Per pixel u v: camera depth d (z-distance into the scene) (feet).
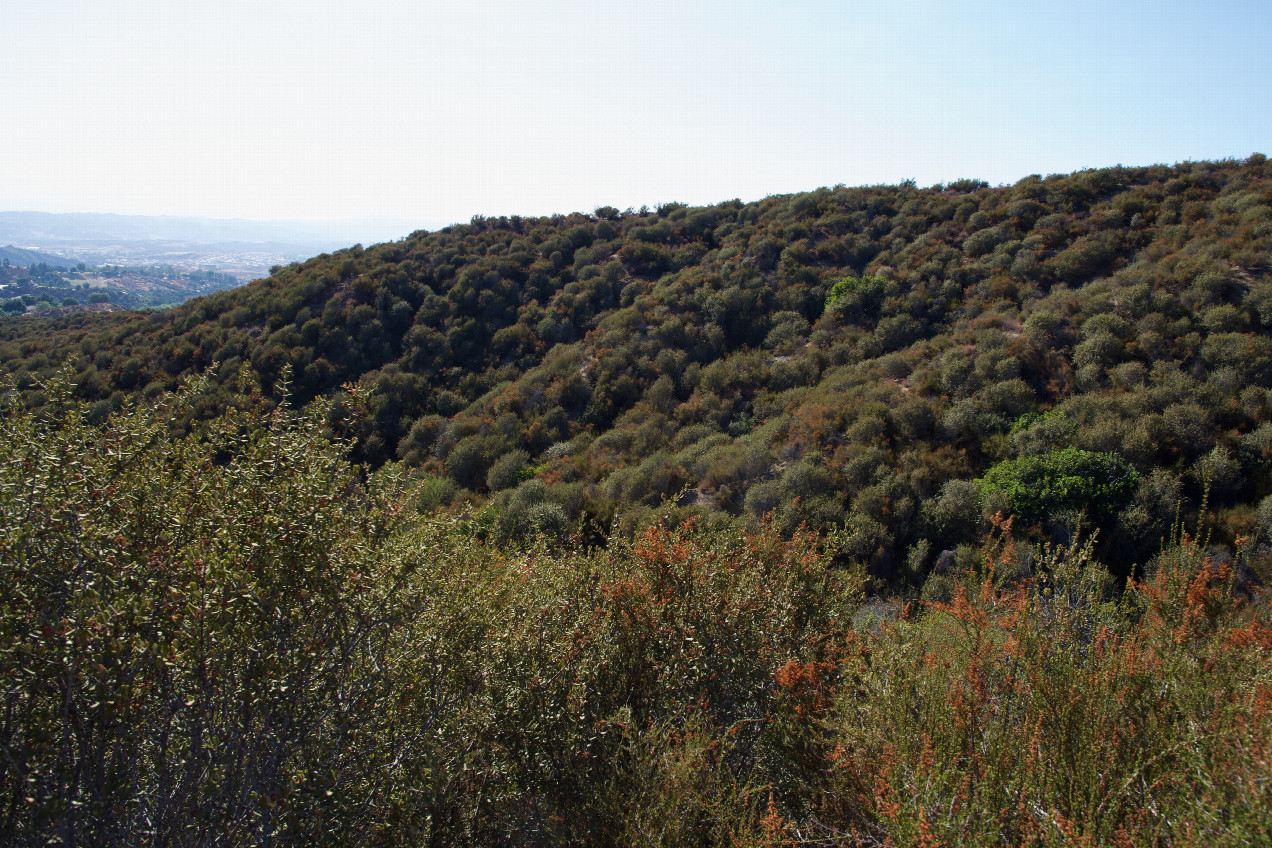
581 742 7.89
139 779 5.67
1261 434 33.81
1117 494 32.73
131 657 5.36
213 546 5.88
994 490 35.17
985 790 5.08
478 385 68.28
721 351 67.56
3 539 5.14
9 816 5.14
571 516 41.75
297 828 5.70
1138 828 4.77
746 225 92.84
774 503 39.04
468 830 7.63
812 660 8.51
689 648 8.99
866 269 75.82
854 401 48.16
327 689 6.35
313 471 6.19
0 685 4.97
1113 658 6.44
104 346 70.64
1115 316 47.03
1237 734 5.25
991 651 7.22
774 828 5.83
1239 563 10.74
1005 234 71.61
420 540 7.62
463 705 7.71
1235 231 55.36
